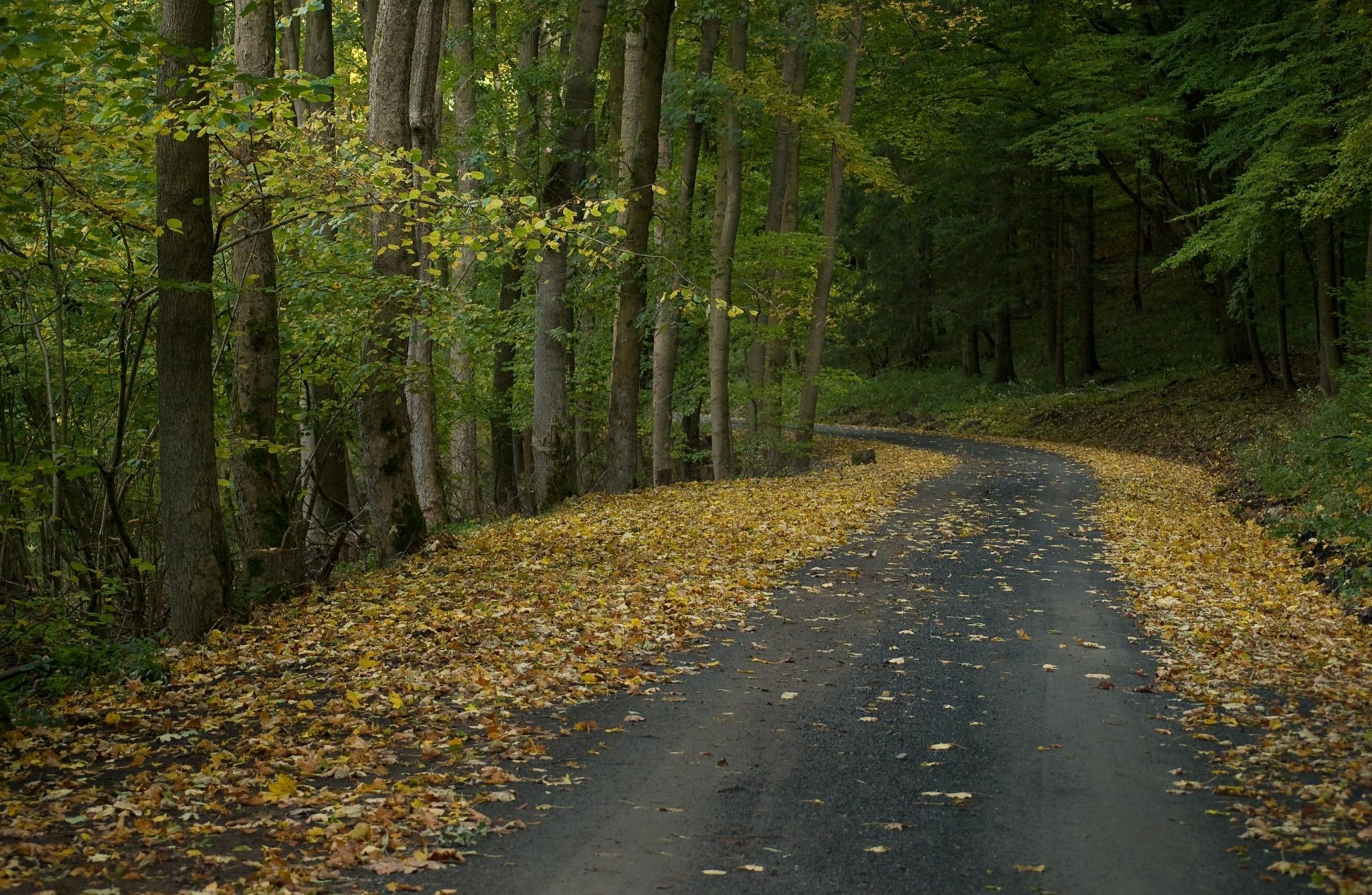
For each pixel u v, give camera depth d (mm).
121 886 4414
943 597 11023
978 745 6457
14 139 8797
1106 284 47781
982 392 44281
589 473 25672
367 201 10938
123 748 6344
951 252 44125
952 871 4688
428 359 16734
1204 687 7691
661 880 4578
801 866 4734
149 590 12273
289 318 13094
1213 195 30500
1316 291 28047
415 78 14227
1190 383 34312
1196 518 16844
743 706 7242
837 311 32219
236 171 10648
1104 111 30578
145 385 12242
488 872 4633
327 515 16266
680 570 12031
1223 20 26391
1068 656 8719
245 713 7141
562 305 19047
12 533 11039
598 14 18250
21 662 9461
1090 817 5301
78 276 10883
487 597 10695
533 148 18672
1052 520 16922
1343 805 5270
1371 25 19047
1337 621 9922
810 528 15281
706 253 21703
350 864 4641
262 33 11336
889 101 29438
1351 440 15797
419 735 6559
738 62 21922
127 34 7727
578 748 6359
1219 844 4938
